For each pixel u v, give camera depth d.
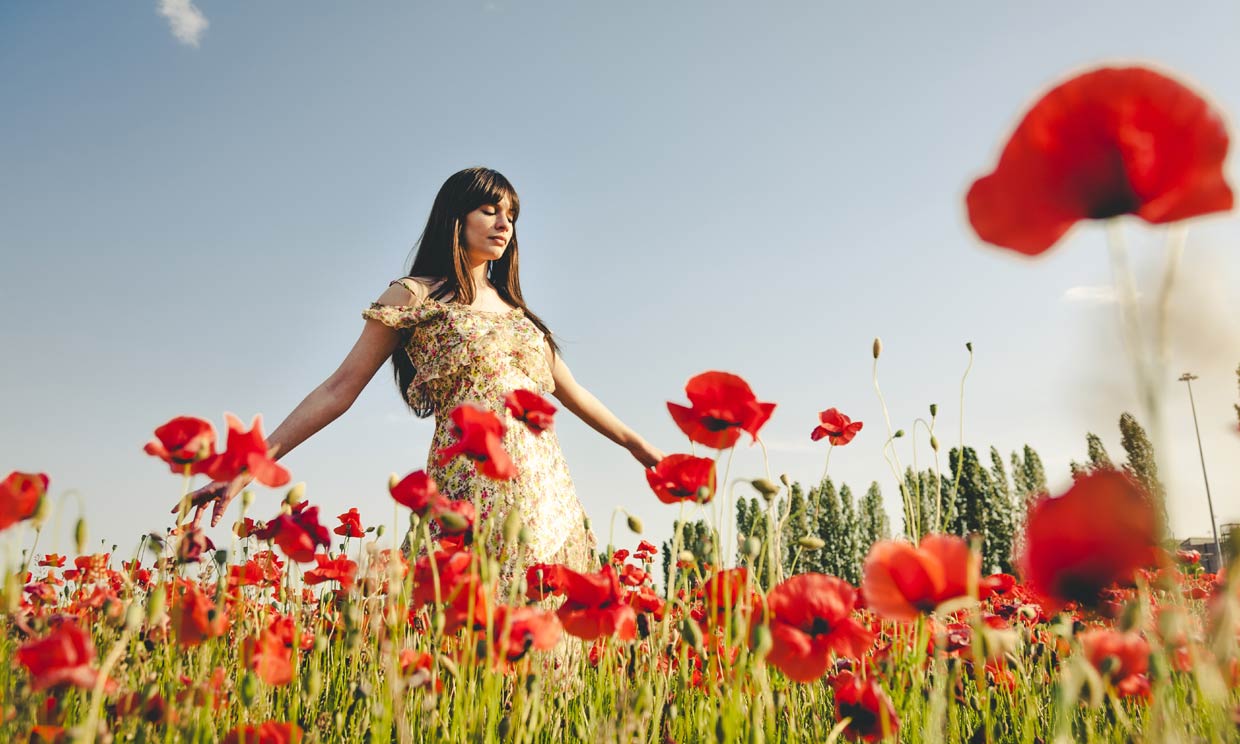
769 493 1.98
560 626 1.89
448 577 1.92
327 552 2.56
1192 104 0.83
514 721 1.79
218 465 1.79
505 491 3.30
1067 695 1.20
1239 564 0.81
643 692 1.79
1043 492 0.97
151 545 1.97
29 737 1.46
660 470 2.00
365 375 3.53
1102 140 0.86
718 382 2.00
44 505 1.66
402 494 1.79
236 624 2.42
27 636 2.21
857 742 1.77
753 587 1.78
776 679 2.19
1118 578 0.92
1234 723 1.07
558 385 3.98
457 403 3.50
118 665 1.88
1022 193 0.89
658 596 2.45
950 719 1.65
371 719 1.86
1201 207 0.81
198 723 1.67
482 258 3.95
